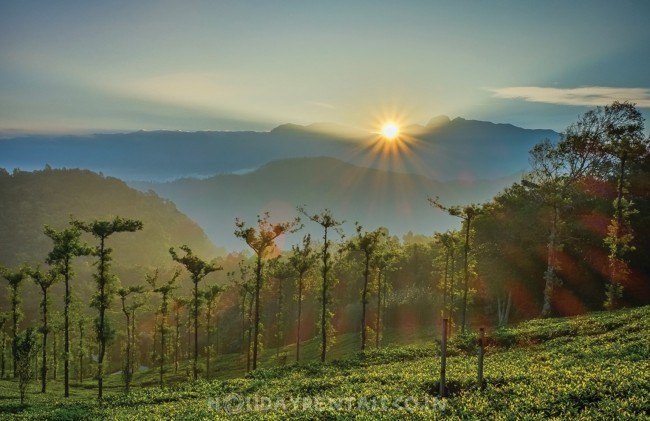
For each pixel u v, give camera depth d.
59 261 60.06
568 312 70.81
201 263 65.69
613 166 67.88
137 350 114.56
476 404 25.23
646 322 39.94
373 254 68.25
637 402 21.39
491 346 45.38
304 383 37.91
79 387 80.38
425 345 51.97
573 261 71.88
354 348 81.81
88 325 95.62
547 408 22.97
